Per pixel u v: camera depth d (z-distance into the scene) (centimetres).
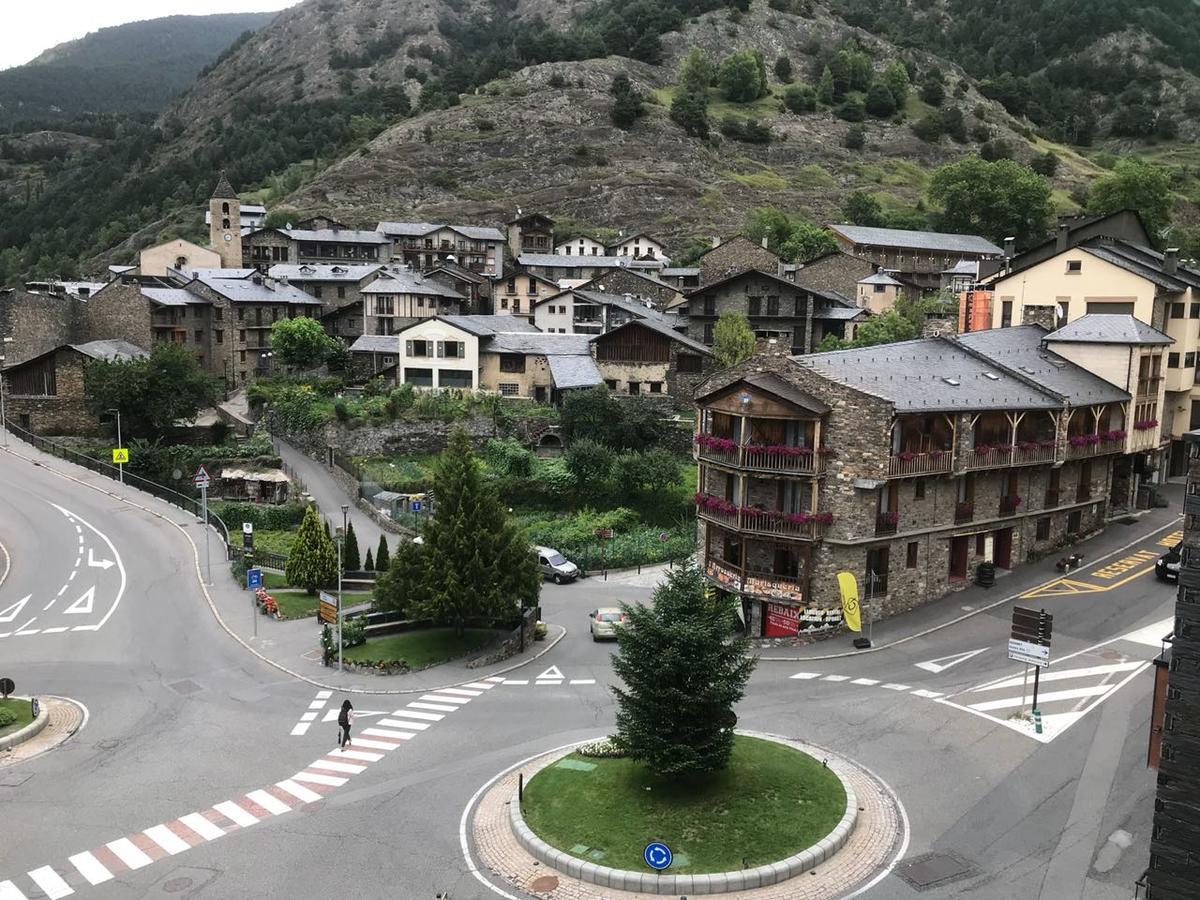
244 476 8019
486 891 2619
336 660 4625
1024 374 5438
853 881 2605
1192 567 2098
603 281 12688
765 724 3634
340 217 17825
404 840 2889
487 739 3666
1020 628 3484
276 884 2658
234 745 3641
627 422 8494
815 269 11950
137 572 6012
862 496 4491
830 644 4494
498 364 9575
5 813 3081
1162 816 2153
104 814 3070
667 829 2795
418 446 8881
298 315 11588
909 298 11250
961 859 2695
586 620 5425
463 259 15375
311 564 5753
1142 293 6412
